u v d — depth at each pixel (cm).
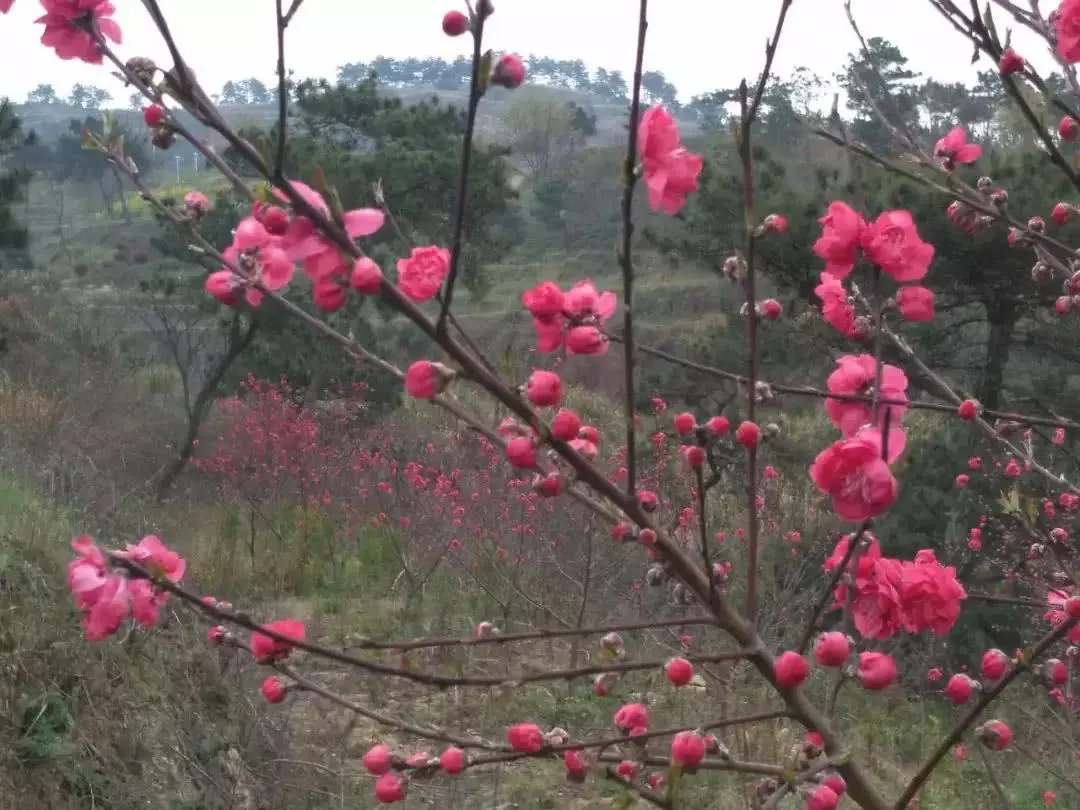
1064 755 596
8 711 491
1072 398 1042
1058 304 286
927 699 778
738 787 527
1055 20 249
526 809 566
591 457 168
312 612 905
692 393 1076
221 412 1442
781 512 818
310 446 1196
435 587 955
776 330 1020
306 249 135
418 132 1500
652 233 1102
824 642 145
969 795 616
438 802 552
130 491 1090
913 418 995
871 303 162
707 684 649
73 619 576
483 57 128
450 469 1120
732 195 988
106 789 489
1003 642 770
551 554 813
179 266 1562
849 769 158
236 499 1189
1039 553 386
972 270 974
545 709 673
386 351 1466
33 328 1686
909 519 783
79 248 3316
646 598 781
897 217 158
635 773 161
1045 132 247
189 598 151
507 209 1617
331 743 600
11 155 1588
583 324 159
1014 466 541
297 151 1291
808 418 1025
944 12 249
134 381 1678
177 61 137
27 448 1076
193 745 533
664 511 638
